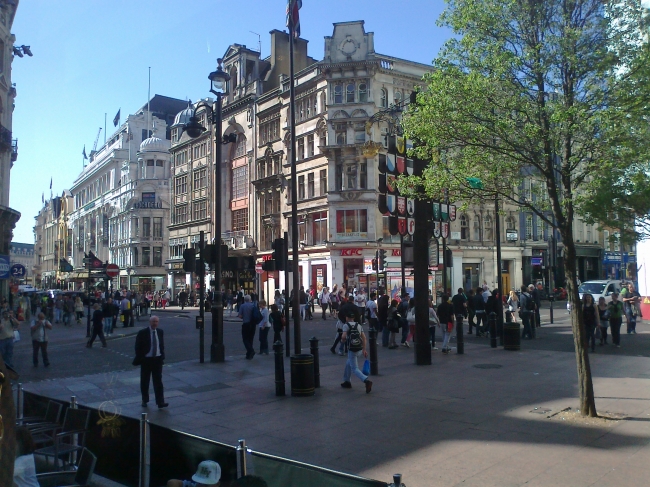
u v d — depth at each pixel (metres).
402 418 8.54
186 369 14.29
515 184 10.02
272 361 15.65
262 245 49.09
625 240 10.45
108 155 86.19
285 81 46.44
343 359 15.61
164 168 76.38
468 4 9.12
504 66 8.78
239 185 53.69
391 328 17.56
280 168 47.44
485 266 46.81
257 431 8.07
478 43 9.27
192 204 61.72
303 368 10.41
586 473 5.96
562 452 6.70
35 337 15.72
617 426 7.78
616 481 5.71
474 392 10.39
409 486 5.73
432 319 16.33
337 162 40.62
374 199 39.91
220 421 8.73
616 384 10.94
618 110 8.41
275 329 17.55
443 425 8.07
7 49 36.00
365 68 40.09
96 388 12.05
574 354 15.67
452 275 44.59
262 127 49.97
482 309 21.30
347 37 40.62
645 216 9.55
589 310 16.22
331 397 10.27
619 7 8.49
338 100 40.81
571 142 8.91
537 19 8.79
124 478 5.85
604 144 8.50
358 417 8.70
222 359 15.52
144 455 5.52
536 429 7.74
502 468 6.20
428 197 11.75
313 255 42.12
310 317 31.44
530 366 13.53
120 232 79.44
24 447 4.37
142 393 9.96
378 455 6.79
